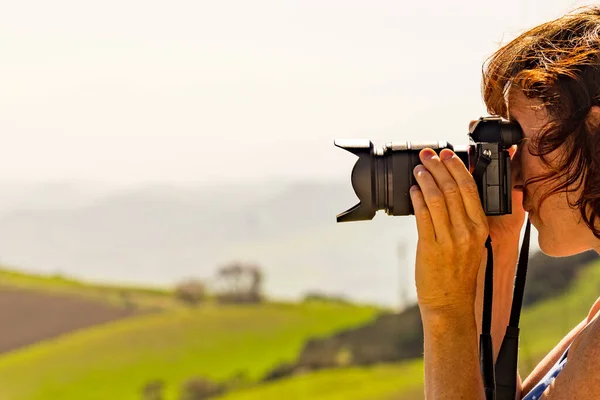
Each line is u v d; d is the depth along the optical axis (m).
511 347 5.07
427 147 4.53
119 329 173.75
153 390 145.50
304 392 116.94
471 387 4.33
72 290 199.38
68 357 161.88
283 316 182.75
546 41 4.27
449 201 4.29
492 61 4.48
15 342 172.25
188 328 173.75
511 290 5.34
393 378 112.81
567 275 73.94
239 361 156.38
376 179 4.52
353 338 136.50
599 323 3.92
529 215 4.41
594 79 3.96
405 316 142.25
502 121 4.39
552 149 3.99
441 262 4.34
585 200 3.92
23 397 147.62
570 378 3.90
